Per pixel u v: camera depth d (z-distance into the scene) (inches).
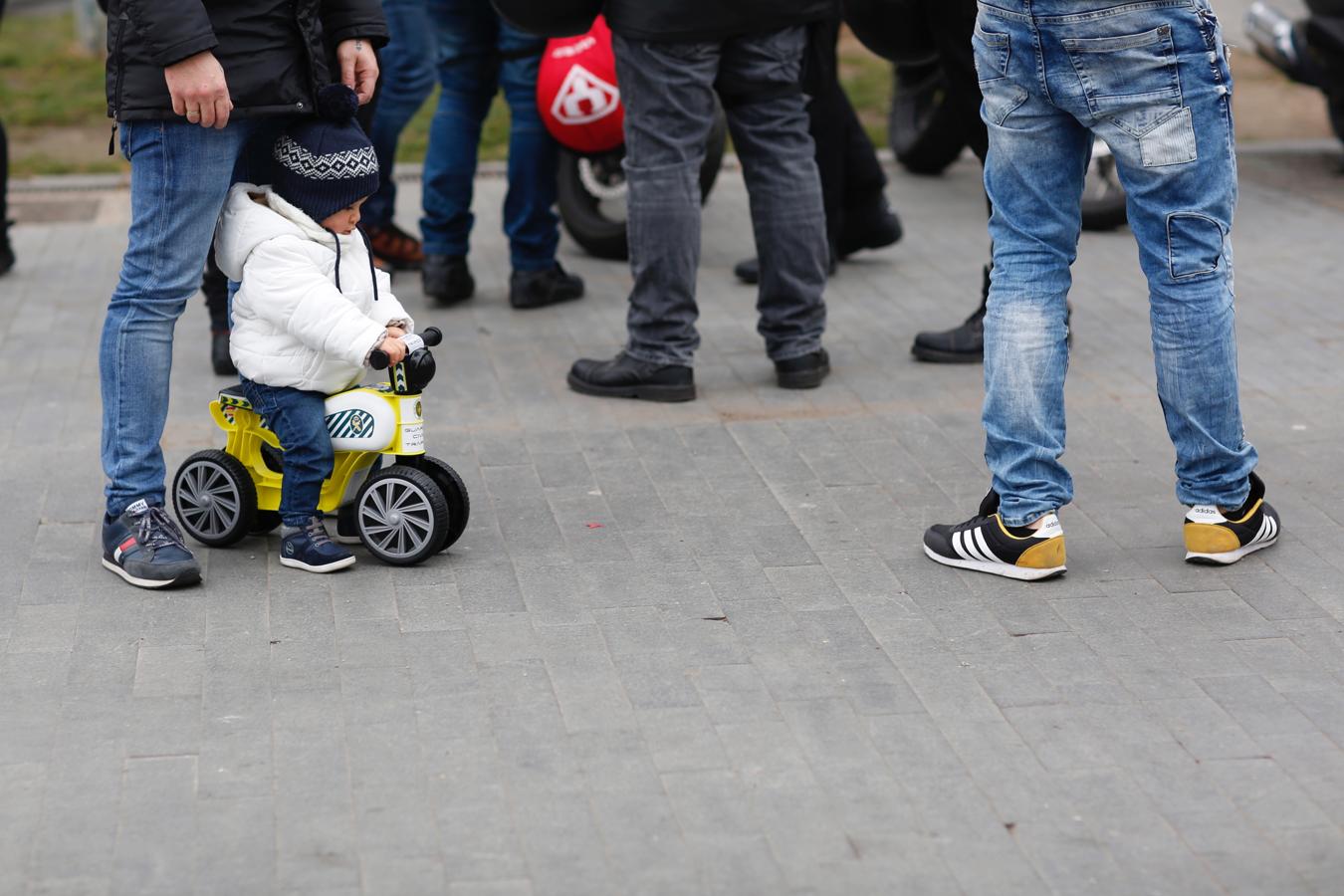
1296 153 553.0
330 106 225.8
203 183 224.5
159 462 237.8
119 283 233.0
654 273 312.3
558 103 371.6
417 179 532.1
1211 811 173.5
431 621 221.0
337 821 172.1
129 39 217.9
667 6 295.3
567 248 456.8
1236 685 201.8
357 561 242.5
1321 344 351.3
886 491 271.6
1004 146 225.3
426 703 197.9
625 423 307.7
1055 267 228.1
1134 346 353.1
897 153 542.9
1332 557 241.1
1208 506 235.8
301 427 232.5
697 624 220.4
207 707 197.0
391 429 232.1
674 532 254.2
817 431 302.2
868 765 183.3
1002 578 234.7
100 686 202.5
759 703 197.9
